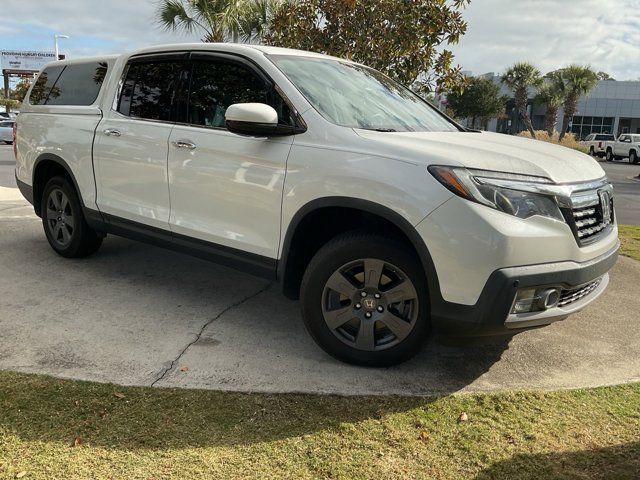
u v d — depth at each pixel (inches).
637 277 215.8
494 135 158.4
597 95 2203.5
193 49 161.0
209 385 119.9
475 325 112.3
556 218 114.2
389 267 122.8
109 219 180.1
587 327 162.4
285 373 126.7
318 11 281.4
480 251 109.0
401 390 121.3
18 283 181.0
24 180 217.2
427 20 268.4
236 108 129.0
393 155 118.3
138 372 124.3
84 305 164.1
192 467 94.0
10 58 2320.4
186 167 151.8
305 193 127.6
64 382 118.3
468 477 94.0
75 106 193.6
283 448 100.0
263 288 185.8
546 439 105.1
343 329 131.8
